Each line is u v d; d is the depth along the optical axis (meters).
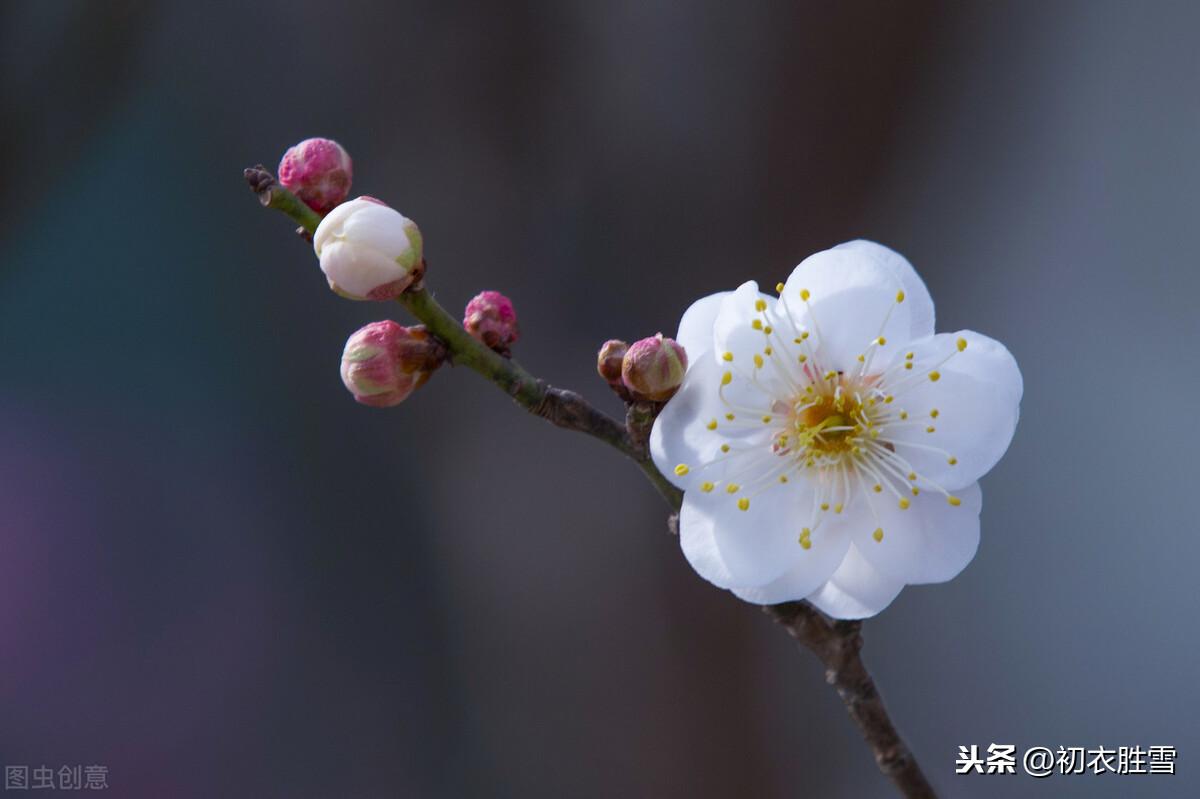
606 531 0.49
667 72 0.49
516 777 0.49
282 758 0.49
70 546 0.51
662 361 0.30
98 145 0.50
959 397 0.31
